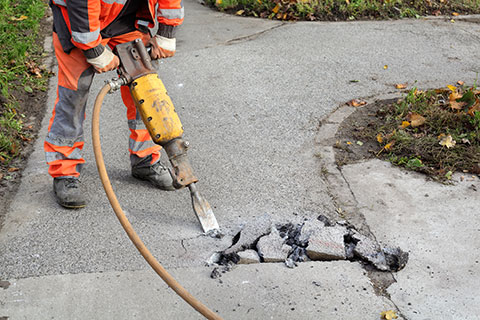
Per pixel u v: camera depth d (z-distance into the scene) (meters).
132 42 3.02
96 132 2.67
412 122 4.22
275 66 5.55
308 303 2.60
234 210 3.32
